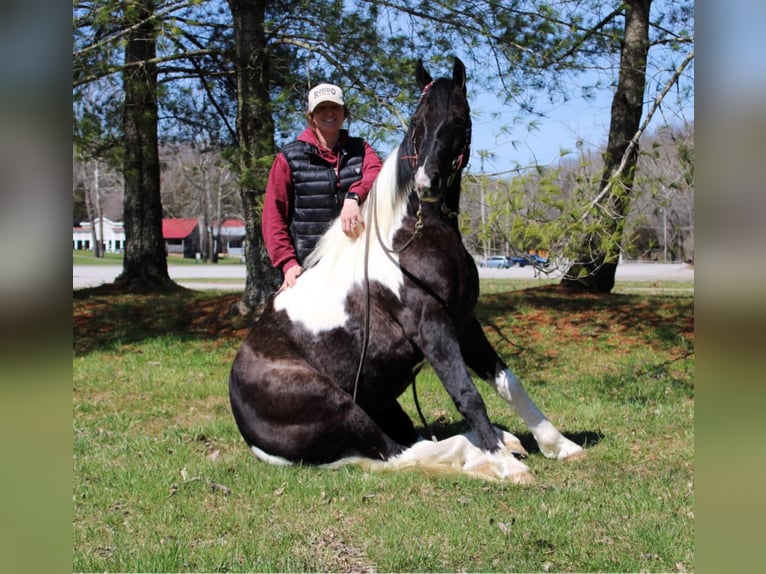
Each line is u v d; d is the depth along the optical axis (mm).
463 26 8445
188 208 67500
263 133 8172
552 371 7664
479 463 3855
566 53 8398
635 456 4375
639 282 19062
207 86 12227
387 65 7961
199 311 11859
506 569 2768
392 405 4477
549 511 3330
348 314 4023
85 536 3145
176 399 6473
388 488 3689
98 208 51938
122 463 4309
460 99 3689
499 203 5246
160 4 8523
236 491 3723
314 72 8906
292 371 3982
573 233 5547
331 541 3086
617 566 2750
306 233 4457
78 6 8195
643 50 8930
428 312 3850
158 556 2881
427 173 3498
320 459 4043
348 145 4473
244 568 2803
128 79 8891
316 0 8164
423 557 2869
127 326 11148
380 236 4020
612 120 10516
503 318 10242
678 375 7133
